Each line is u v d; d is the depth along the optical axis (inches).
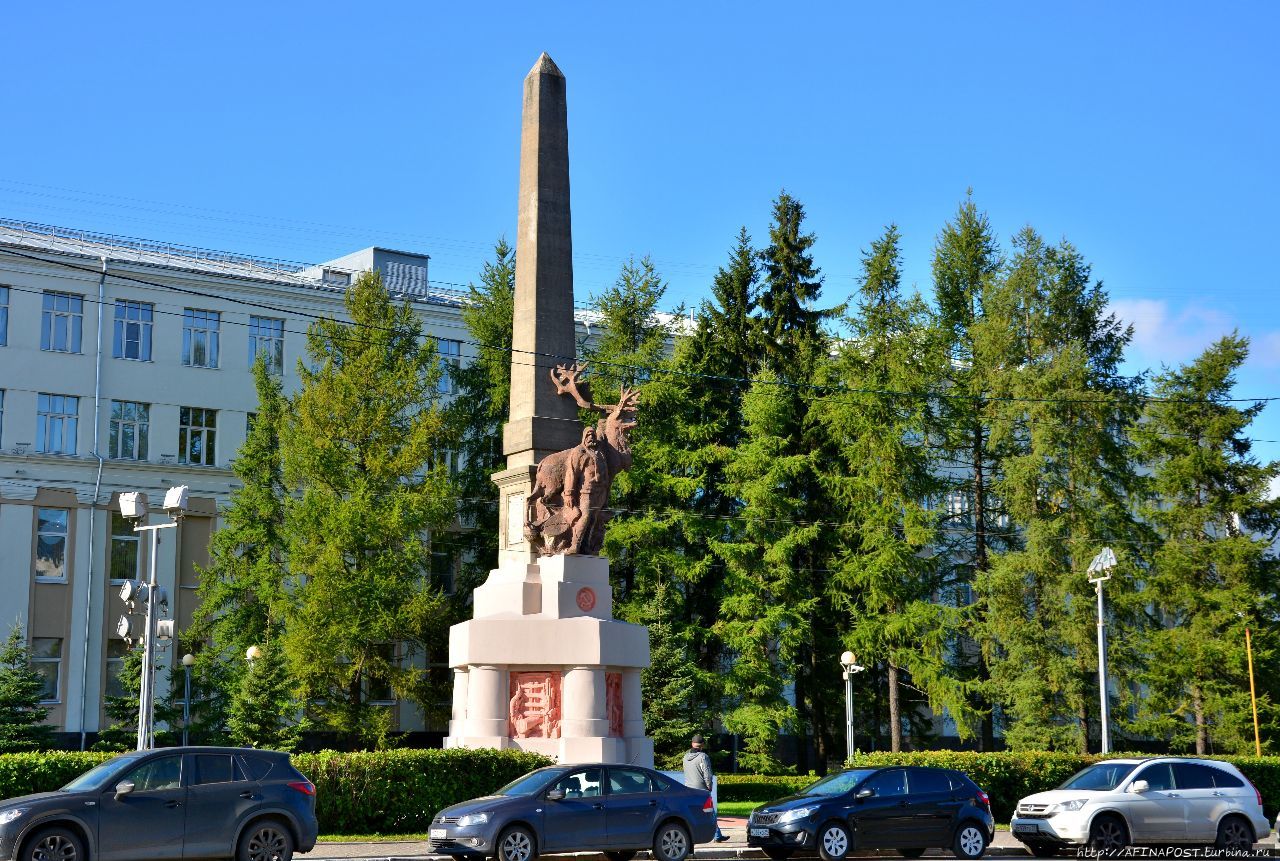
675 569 1987.0
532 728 1187.3
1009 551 2076.8
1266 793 1393.9
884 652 1989.4
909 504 2010.3
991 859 1017.5
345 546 1900.8
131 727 1879.9
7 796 948.6
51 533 2222.0
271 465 2076.8
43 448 2235.5
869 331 2092.8
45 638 2193.7
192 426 2361.0
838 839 974.4
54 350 2258.9
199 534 2337.6
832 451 2122.3
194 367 2369.6
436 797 1075.9
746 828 1120.8
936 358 2068.2
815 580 2065.7
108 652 2239.2
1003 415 2010.3
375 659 1945.1
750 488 1990.7
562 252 1311.5
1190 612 2003.0
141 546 2283.5
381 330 2025.1
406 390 1996.8
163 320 2357.3
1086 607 1915.6
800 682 2086.6
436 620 1942.7
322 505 1914.4
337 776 1056.2
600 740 1179.3
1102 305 2105.1
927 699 2192.4
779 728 1968.5
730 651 2057.1
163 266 2361.0
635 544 2010.3
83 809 772.0
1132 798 1027.9
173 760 812.0
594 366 2117.4
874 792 997.8
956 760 1295.5
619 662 1208.8
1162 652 1957.4
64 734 2169.0
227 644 1999.3
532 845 889.5
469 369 2224.4
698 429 2079.2
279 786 834.2
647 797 933.8
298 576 2017.7
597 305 2187.5
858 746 2124.8
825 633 2076.8
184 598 2303.2
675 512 2014.0
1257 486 2036.2
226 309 2406.5
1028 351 2068.2
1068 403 1983.3
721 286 2198.6
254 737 1646.2
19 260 2242.9
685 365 2118.6
